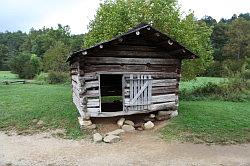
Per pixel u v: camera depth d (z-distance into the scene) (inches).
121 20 838.5
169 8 856.9
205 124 582.6
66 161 422.0
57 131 575.2
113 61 587.5
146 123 589.9
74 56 581.3
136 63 605.0
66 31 3941.9
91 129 570.6
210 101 900.0
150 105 615.8
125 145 494.0
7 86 1343.5
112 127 582.9
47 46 3531.0
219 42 3085.6
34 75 2086.6
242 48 2832.2
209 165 402.3
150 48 616.7
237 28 3006.9
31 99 879.7
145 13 835.4
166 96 635.5
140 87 607.8
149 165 402.6
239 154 448.5
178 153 451.2
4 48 3693.4
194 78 954.7
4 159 433.7
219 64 2122.3
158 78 626.2
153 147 480.4
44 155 449.4
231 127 571.8
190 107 736.3
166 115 635.5
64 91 1095.0
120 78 796.0
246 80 1152.8
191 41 851.4
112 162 415.8
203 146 484.4
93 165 404.8
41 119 645.9
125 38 583.8
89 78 573.6
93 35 912.3
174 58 641.0
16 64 2094.0
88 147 486.0
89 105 574.9
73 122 612.4
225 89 1020.5
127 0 885.8
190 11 949.2
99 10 922.7
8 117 676.1
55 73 1654.8
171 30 830.5
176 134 539.8
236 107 774.5
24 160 428.1
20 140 532.7
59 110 701.3
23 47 4124.0
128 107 598.5
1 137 554.9
